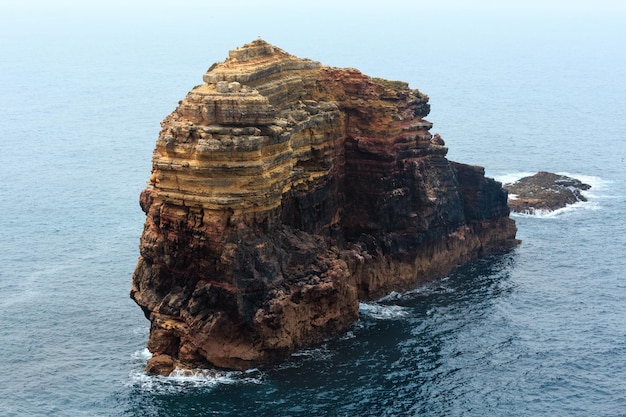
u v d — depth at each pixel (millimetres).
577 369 107938
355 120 135875
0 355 110438
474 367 107875
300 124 123188
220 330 106875
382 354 110938
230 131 108500
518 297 130125
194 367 106438
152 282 112625
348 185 136625
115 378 104438
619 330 118875
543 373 106812
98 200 181500
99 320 121188
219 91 110938
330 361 109000
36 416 96125
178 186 109250
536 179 191875
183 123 110062
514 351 112250
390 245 133375
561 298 129750
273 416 96062
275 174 113125
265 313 107438
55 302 127000
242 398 99750
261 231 111188
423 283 136750
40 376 105000
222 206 106812
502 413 98000
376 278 130125
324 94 135500
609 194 188125
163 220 110438
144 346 113188
